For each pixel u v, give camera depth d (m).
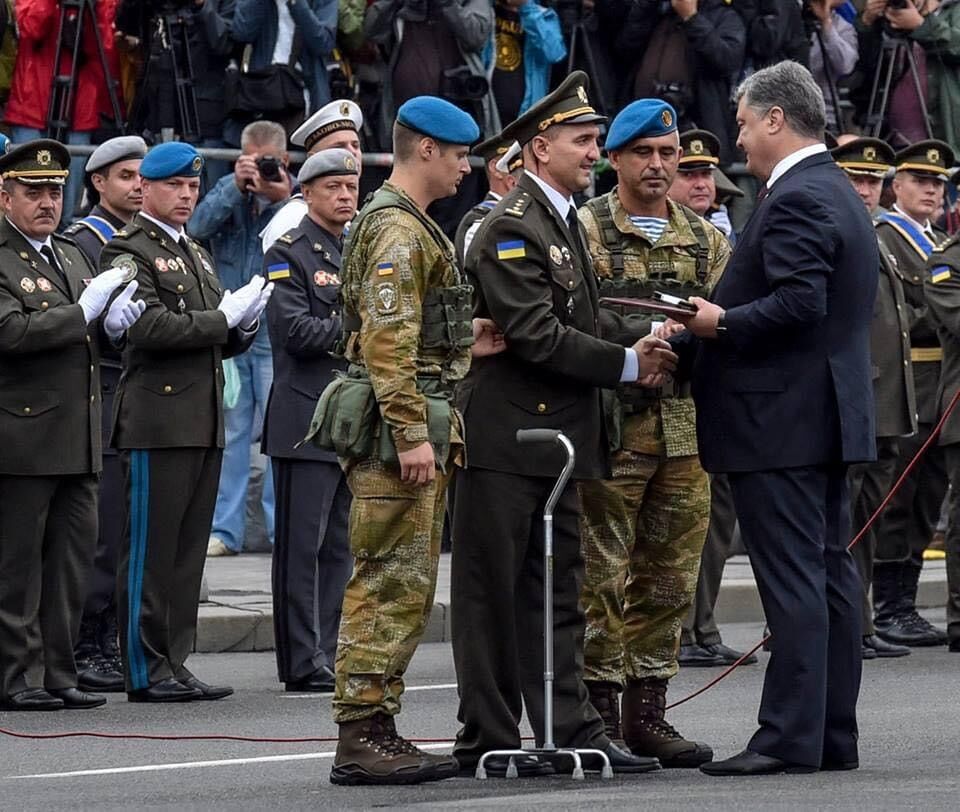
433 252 15.73
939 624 29.14
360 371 15.91
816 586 16.09
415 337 15.55
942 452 27.00
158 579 21.64
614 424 16.73
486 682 16.41
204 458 21.95
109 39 30.25
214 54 30.20
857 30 34.28
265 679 23.45
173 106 29.98
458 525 16.47
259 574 29.52
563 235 16.53
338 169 23.02
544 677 16.28
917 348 27.30
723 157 32.06
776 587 16.11
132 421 21.64
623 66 32.56
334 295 22.83
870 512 25.61
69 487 21.41
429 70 30.72
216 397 21.97
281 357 22.80
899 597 27.00
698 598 24.28
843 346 16.20
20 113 29.92
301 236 23.02
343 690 15.96
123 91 30.47
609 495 16.89
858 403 16.19
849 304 16.20
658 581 17.28
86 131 30.23
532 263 16.27
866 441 16.22
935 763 16.91
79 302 20.95
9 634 21.08
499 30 31.64
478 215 20.98
